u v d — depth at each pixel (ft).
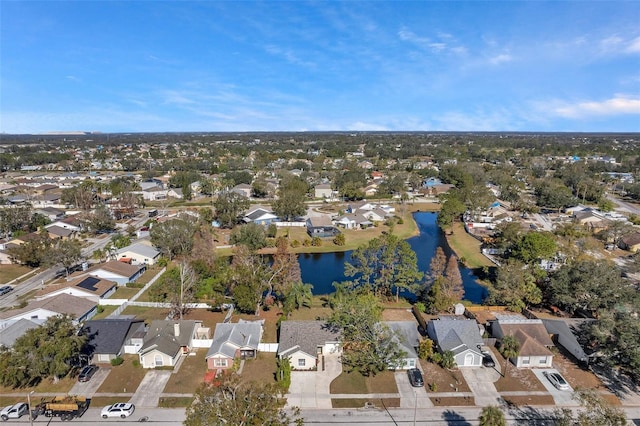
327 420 112.16
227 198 341.82
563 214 387.75
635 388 127.44
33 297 193.36
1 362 116.67
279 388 93.15
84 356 137.08
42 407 113.19
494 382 129.80
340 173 562.66
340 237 293.43
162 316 177.27
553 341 155.22
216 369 136.36
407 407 118.11
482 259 258.98
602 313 143.33
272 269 197.77
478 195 367.86
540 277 192.13
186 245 252.21
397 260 198.49
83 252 267.59
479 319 170.19
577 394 121.80
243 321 158.71
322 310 183.21
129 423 110.22
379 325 142.82
